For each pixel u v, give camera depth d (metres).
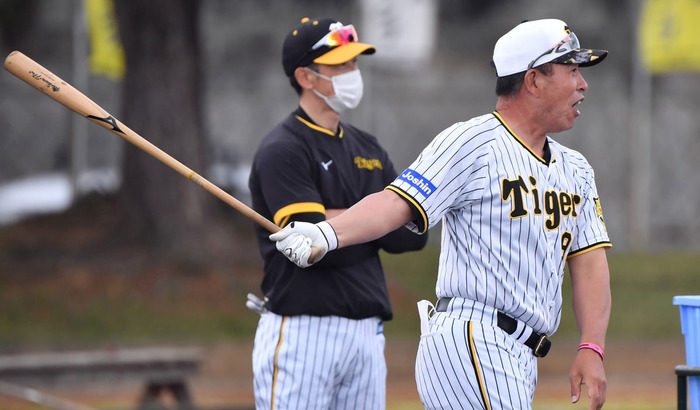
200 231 44.44
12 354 35.84
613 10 95.31
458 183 12.09
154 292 41.84
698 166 76.44
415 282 46.19
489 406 12.02
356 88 15.15
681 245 66.88
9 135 68.25
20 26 67.69
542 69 12.20
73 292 41.38
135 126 44.28
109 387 32.72
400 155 75.19
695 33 56.62
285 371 14.61
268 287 14.93
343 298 14.64
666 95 80.62
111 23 45.50
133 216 44.91
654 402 31.31
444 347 12.21
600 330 12.92
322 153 14.91
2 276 42.38
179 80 44.09
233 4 94.88
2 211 57.94
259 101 74.00
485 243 12.12
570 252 13.22
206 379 35.06
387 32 47.59
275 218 14.50
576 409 29.28
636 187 62.84
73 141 51.09
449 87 78.31
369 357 15.08
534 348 12.40
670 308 45.59
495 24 99.94
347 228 11.83
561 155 12.92
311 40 14.92
